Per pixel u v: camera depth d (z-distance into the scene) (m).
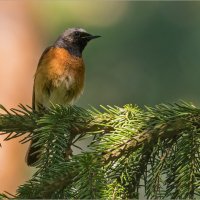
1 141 18.19
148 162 7.92
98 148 7.79
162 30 28.36
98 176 7.33
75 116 8.70
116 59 28.28
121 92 28.00
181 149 7.68
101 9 29.30
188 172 7.54
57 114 8.66
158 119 8.13
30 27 21.36
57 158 8.12
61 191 7.45
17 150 18.36
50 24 28.53
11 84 19.83
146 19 28.50
